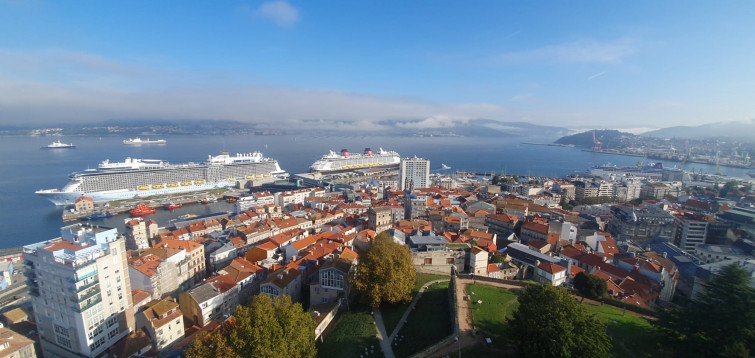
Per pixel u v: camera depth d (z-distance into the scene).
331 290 112.56
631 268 139.12
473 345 73.62
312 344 80.12
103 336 102.44
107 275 103.25
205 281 128.50
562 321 62.41
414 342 81.69
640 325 85.31
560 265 126.00
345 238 168.25
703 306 70.62
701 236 185.00
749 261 137.75
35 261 101.19
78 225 110.62
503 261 133.88
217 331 78.88
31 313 124.50
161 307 104.19
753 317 64.75
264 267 144.25
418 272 123.19
